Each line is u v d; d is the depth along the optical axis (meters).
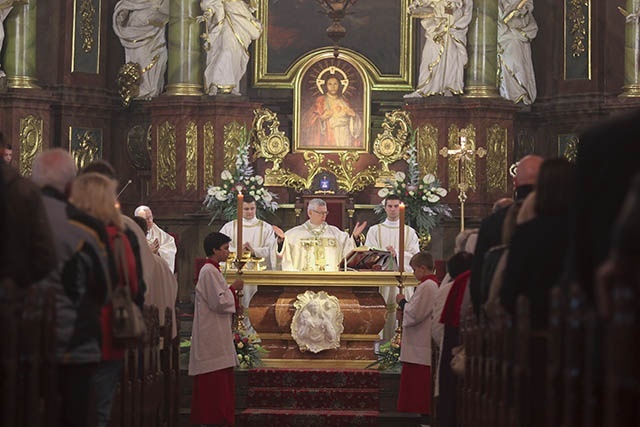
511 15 18.81
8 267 5.33
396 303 14.07
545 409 5.61
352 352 13.38
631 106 18.02
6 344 5.06
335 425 12.36
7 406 5.05
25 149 17.61
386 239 15.92
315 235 14.76
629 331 3.74
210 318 11.62
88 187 7.06
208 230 17.84
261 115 18.78
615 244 3.68
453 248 17.86
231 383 11.77
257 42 19.17
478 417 6.96
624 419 3.88
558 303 4.75
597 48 18.53
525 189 7.27
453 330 9.01
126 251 7.12
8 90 17.48
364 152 18.97
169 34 18.44
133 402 8.01
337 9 14.70
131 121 18.97
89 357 6.33
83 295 6.36
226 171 17.02
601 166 4.41
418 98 18.55
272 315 13.32
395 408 12.77
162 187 18.33
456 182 18.28
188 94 18.20
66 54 18.27
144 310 8.38
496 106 18.23
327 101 19.03
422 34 19.25
